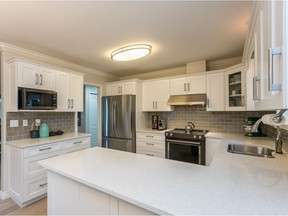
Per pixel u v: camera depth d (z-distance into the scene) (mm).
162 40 2361
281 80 567
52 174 1318
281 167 1243
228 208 704
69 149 2750
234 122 3148
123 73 4395
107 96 3951
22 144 2215
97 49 2666
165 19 1831
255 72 1048
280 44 596
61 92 2867
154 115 3947
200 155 2855
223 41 2404
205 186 918
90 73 3936
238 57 3098
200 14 1738
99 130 4191
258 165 1290
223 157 1534
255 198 783
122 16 1763
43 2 1516
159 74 4125
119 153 1641
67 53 2850
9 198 2379
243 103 2555
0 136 2467
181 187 904
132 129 3652
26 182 2189
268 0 738
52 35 2186
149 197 803
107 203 974
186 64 3520
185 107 3688
